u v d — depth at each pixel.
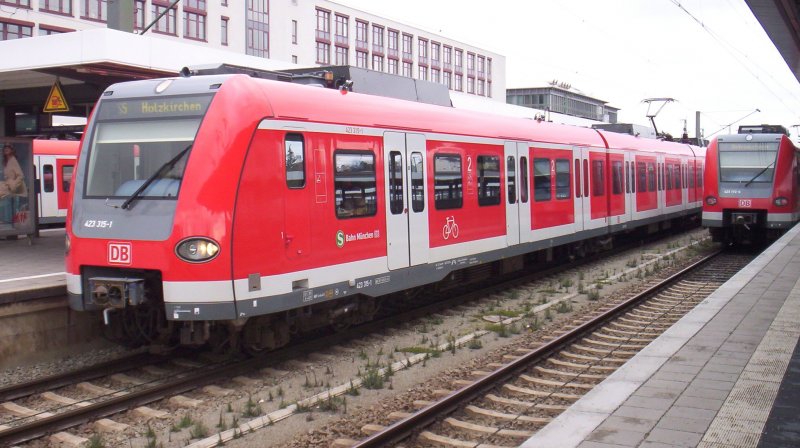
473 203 12.08
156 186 7.85
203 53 12.67
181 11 48.81
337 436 6.26
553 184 15.14
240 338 8.67
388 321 10.71
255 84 8.05
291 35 58.91
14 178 14.08
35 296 8.73
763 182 18.92
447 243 11.32
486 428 6.26
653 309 11.75
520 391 7.33
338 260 8.99
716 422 5.38
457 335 10.14
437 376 8.10
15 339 8.59
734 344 7.89
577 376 7.92
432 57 73.81
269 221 7.98
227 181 7.56
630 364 7.13
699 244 21.67
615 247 21.47
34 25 42.62
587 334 9.89
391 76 11.44
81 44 11.17
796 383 6.37
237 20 52.75
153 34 47.16
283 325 8.80
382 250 9.81
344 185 9.12
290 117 8.27
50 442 6.25
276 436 6.34
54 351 9.02
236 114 7.72
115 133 8.35
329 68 10.65
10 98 15.60
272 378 8.11
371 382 7.72
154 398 7.27
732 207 19.14
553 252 16.83
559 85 74.88
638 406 5.80
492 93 82.25
